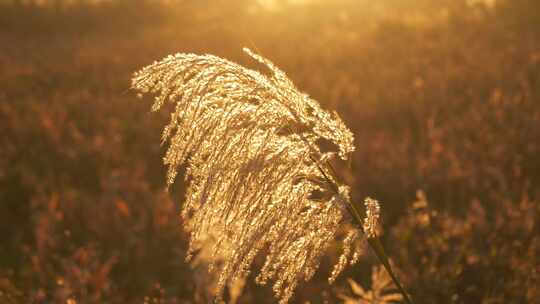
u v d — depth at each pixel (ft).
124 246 22.74
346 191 8.38
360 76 54.39
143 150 36.17
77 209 26.63
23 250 22.81
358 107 42.65
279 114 8.48
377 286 13.87
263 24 99.60
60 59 72.95
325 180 8.73
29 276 20.12
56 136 38.11
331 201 8.34
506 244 20.39
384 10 104.53
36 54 78.07
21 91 54.75
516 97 40.81
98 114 44.50
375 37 75.97
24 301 16.98
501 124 36.42
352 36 77.46
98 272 19.27
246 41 79.46
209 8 128.88
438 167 29.71
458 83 48.08
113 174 28.96
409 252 20.95
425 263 19.80
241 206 8.43
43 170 33.42
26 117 42.63
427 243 21.27
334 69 58.90
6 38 104.58
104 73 62.64
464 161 30.53
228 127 8.37
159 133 38.65
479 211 22.76
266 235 8.43
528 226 21.50
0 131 39.75
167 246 22.33
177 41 83.71
